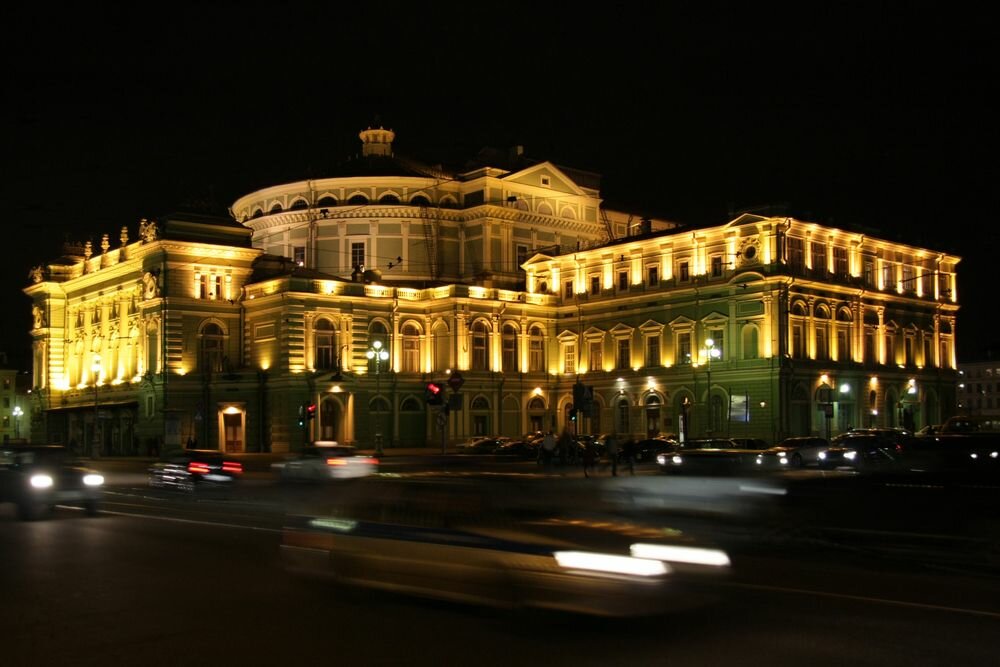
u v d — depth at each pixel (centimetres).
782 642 1328
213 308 8619
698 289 8256
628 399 8819
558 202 10431
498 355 9000
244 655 1296
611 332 9038
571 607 1312
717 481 1898
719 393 8062
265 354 8456
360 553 1590
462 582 1432
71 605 1641
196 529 2736
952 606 1595
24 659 1291
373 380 8544
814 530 2047
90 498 3158
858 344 8438
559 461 5778
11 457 3294
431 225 9975
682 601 1264
